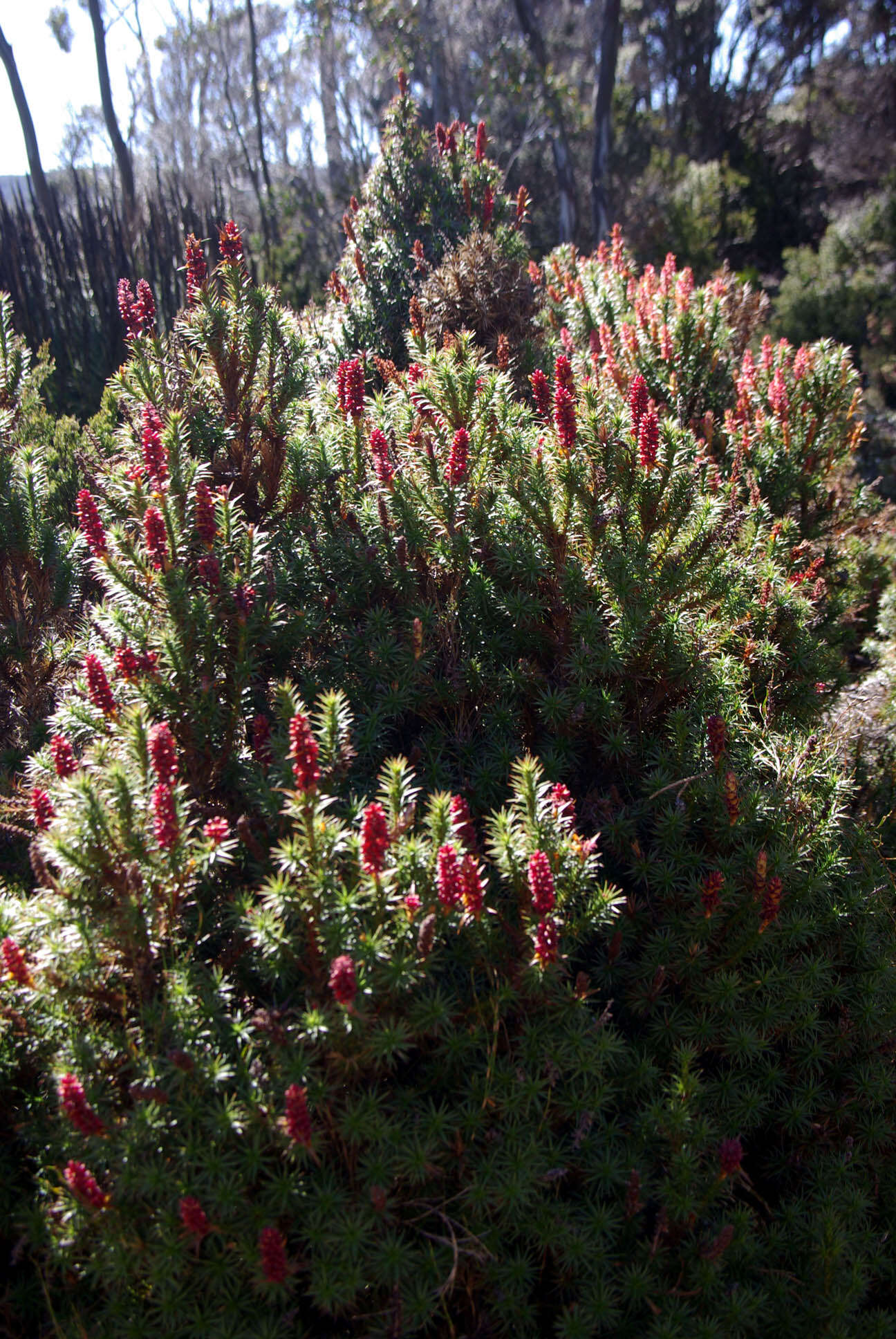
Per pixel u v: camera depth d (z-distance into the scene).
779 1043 2.70
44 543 3.36
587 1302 2.04
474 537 3.16
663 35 32.91
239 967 2.32
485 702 3.01
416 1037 2.17
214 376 3.80
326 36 20.84
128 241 10.11
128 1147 1.87
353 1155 2.01
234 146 30.69
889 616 5.30
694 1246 2.19
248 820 2.36
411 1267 1.93
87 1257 1.98
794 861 2.61
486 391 3.34
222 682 2.75
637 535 3.19
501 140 20.38
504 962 2.23
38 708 3.34
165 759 2.13
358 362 3.45
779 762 2.99
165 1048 2.06
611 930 2.59
